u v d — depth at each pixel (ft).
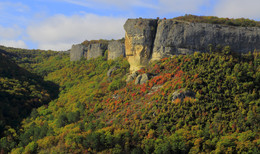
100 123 247.29
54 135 252.21
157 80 275.80
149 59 329.11
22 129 286.87
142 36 326.03
